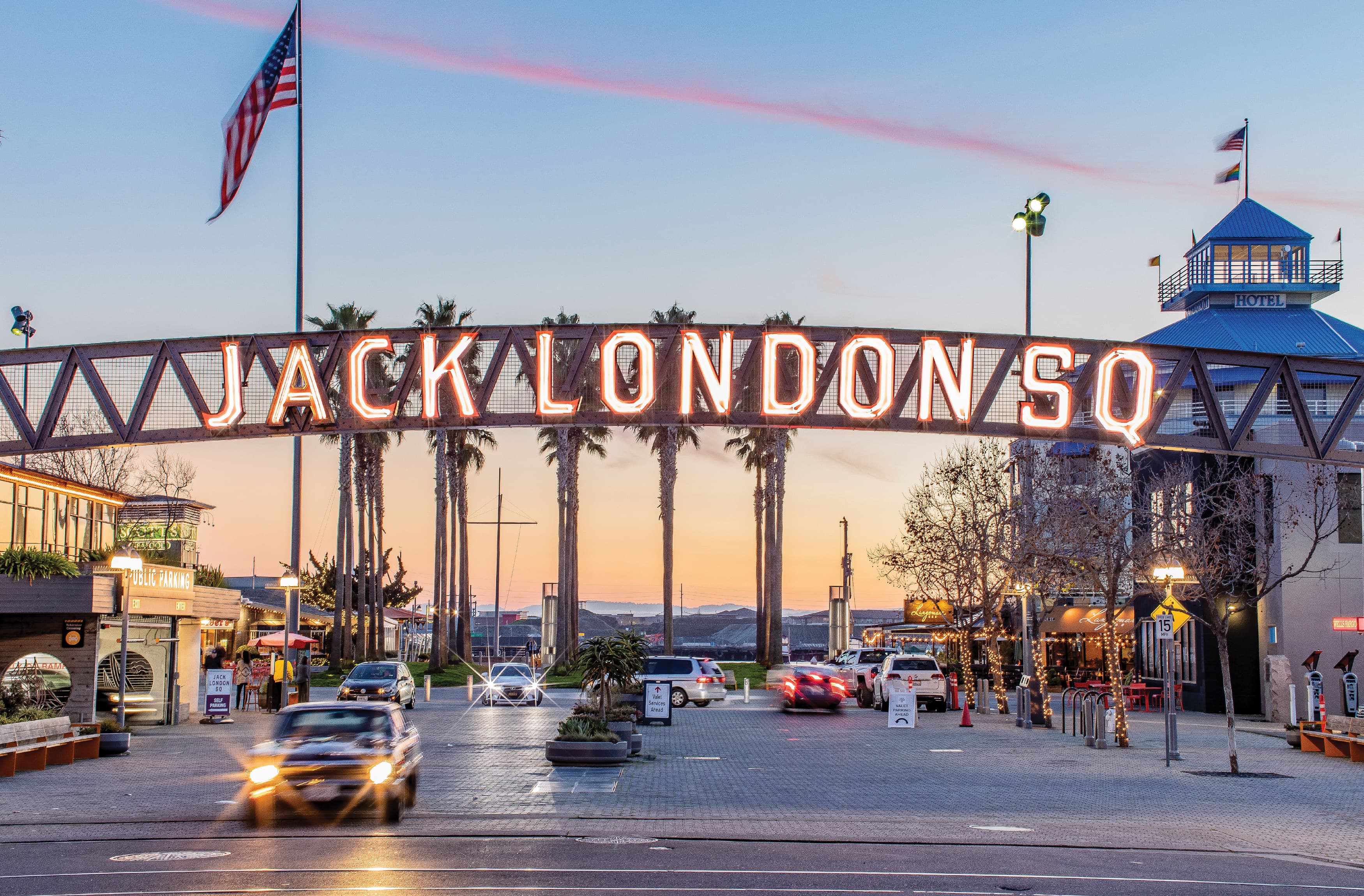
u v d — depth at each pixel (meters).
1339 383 48.03
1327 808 19.45
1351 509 37.62
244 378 21.50
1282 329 60.62
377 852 13.84
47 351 21.67
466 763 24.84
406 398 21.44
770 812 18.08
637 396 20.86
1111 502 36.12
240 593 41.03
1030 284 33.31
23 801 18.81
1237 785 22.22
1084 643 61.22
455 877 12.09
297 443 37.50
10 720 23.66
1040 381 21.38
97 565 31.86
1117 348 21.55
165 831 15.66
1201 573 26.03
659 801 19.11
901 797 20.12
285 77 29.03
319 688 53.81
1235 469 37.97
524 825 16.31
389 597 114.19
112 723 27.62
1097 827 17.16
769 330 21.06
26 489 35.38
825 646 148.38
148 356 21.66
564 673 65.88
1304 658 40.31
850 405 21.00
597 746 24.39
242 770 23.48
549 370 21.02
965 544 42.69
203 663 47.28
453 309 68.88
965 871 13.11
